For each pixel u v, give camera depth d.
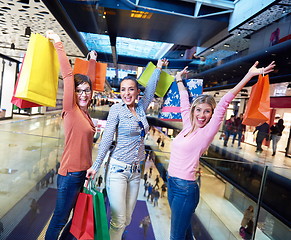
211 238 2.19
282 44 6.76
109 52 16.03
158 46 18.33
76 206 1.28
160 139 10.13
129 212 1.57
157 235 1.89
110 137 1.43
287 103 7.70
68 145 1.32
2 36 7.57
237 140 8.98
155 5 8.88
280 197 4.31
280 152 8.26
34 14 5.11
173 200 1.45
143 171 1.93
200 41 12.88
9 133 2.71
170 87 1.75
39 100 1.13
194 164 1.40
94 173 1.37
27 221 2.33
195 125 1.45
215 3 8.64
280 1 6.14
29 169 2.78
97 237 1.27
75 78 1.31
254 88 1.40
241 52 10.05
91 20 7.72
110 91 19.41
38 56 1.12
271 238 4.37
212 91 14.02
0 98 10.54
